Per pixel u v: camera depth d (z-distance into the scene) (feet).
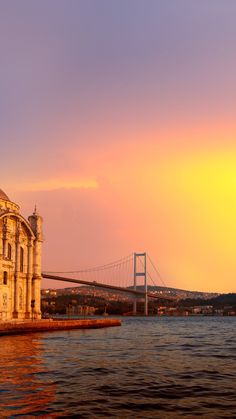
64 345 176.86
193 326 443.73
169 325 466.70
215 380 98.17
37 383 91.45
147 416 69.56
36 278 320.70
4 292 281.74
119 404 75.97
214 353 153.99
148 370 111.14
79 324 320.09
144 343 196.44
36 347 165.78
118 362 125.70
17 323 242.37
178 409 73.67
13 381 93.04
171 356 143.02
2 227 289.53
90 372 106.63
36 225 327.88
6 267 284.82
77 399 78.54
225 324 521.65
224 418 68.80
